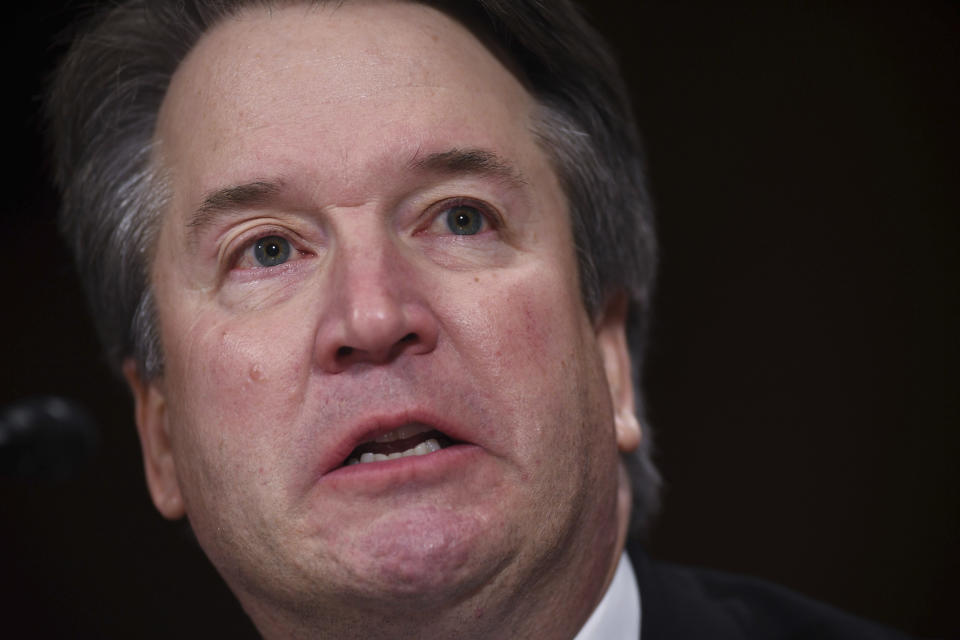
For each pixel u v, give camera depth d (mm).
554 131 1605
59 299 4180
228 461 1430
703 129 4395
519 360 1402
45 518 4102
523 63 1653
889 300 4223
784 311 4328
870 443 4188
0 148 3922
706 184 4395
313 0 1555
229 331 1451
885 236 4234
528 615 1464
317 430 1374
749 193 4367
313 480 1376
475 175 1472
